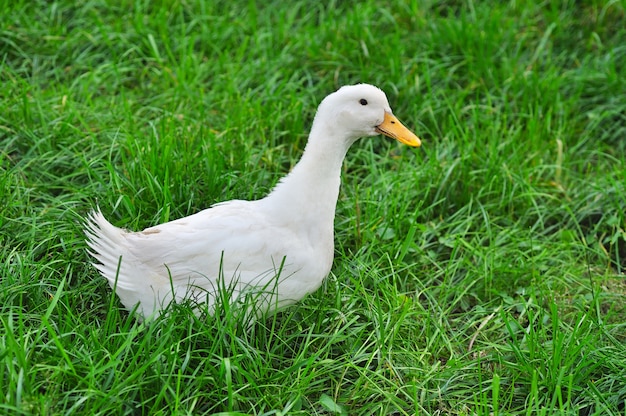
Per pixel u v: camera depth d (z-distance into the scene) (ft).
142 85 23.00
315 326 15.92
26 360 13.34
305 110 22.65
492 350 16.70
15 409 12.62
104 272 14.97
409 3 26.11
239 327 14.73
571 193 21.15
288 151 21.66
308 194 15.19
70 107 20.67
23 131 20.01
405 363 15.84
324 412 14.84
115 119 20.93
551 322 16.96
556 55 25.41
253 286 14.96
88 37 23.75
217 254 14.85
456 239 18.90
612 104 23.35
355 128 15.47
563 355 15.47
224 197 18.31
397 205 19.58
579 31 25.76
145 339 13.84
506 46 24.84
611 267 19.52
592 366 15.15
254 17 25.27
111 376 13.55
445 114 22.72
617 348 15.92
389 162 21.36
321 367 15.40
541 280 18.42
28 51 23.36
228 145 20.07
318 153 15.23
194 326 14.65
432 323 16.97
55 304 13.98
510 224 20.12
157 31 24.63
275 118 21.75
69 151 19.52
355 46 24.22
